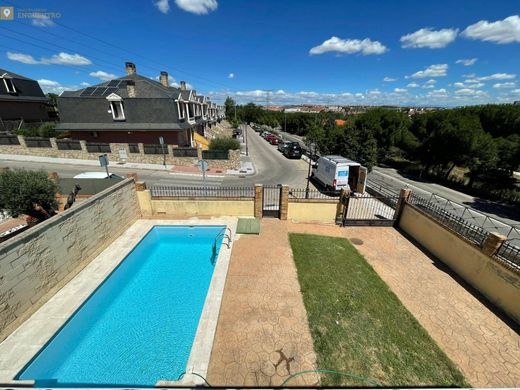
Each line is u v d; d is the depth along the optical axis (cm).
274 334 629
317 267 915
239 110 10619
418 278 879
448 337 642
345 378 530
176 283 849
